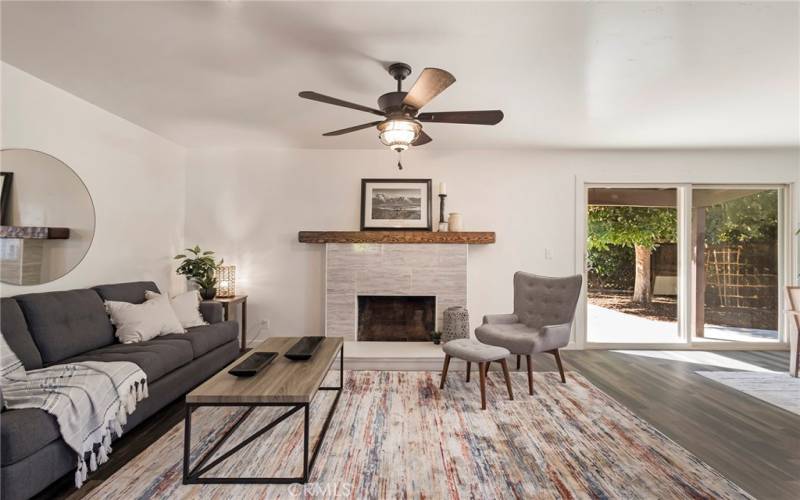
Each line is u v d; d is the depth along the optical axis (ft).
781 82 9.32
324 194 15.72
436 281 15.14
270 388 6.63
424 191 15.65
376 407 9.59
